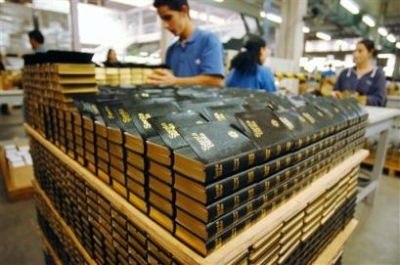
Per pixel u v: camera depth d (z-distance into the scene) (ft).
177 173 1.73
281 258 2.44
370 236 7.07
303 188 2.66
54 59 3.47
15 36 13.34
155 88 4.17
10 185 8.62
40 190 5.09
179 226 1.82
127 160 2.21
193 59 6.01
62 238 4.29
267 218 2.13
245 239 1.86
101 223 2.89
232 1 18.28
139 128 2.09
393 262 6.16
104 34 17.03
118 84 5.28
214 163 1.59
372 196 8.63
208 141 1.74
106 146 2.50
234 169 1.73
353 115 3.70
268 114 2.37
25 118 5.85
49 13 13.42
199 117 2.16
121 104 2.54
